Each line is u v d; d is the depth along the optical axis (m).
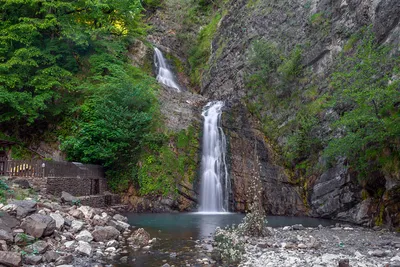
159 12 43.31
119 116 22.09
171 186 21.52
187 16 41.53
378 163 15.45
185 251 9.88
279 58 26.69
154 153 22.14
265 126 25.06
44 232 9.22
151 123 23.14
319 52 23.50
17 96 21.97
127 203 21.36
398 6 18.14
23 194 13.34
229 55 32.59
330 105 18.42
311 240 10.62
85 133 21.45
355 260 8.59
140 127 22.41
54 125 24.16
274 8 29.91
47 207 12.06
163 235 12.55
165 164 21.89
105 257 8.98
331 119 20.25
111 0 27.75
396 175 14.13
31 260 7.84
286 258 8.75
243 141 24.25
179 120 24.47
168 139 22.83
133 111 23.14
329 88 21.61
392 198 14.61
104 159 21.62
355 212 17.25
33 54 23.06
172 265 8.35
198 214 20.23
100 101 22.92
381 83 15.34
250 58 29.08
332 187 18.81
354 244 10.94
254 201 12.43
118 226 12.55
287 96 24.81
